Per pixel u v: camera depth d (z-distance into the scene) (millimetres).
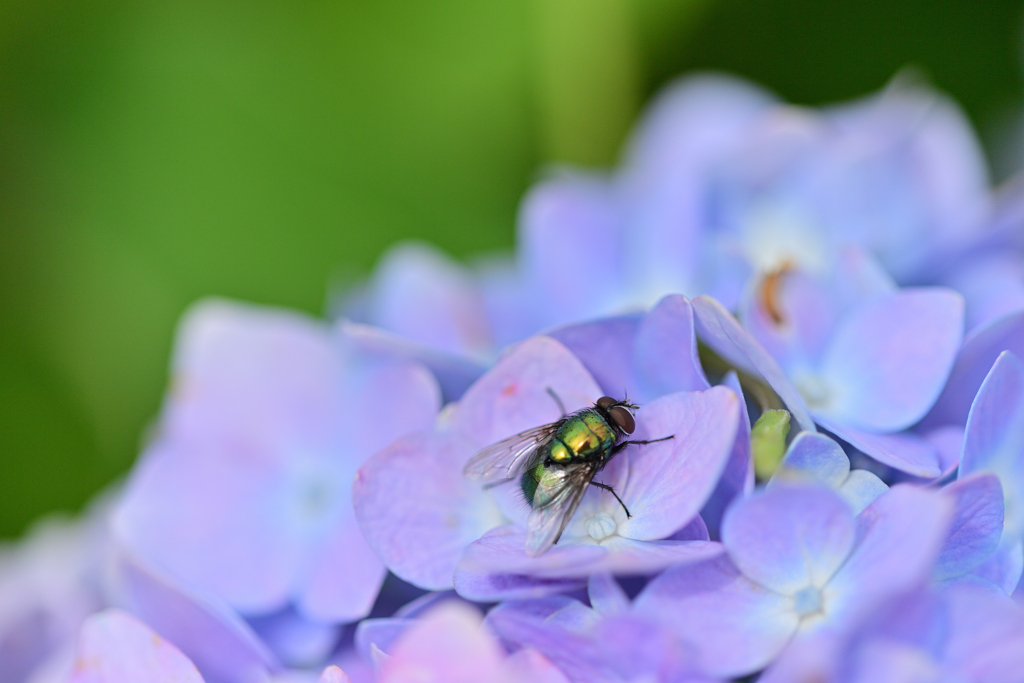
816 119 253
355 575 224
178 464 238
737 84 270
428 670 200
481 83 306
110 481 310
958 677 202
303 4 312
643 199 250
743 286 228
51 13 311
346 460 236
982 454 213
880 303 223
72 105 317
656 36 297
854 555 207
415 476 217
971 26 308
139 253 312
